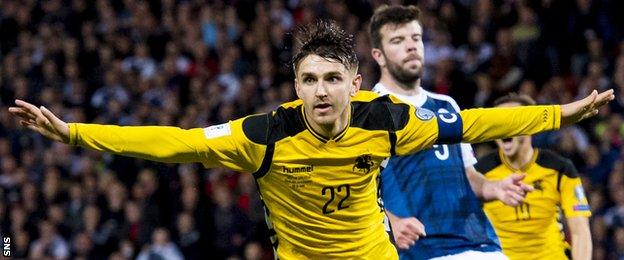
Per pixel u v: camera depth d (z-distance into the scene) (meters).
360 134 7.10
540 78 20.30
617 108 18.75
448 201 8.81
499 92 19.58
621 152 17.62
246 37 21.75
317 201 7.21
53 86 22.27
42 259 18.05
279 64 20.78
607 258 15.87
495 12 21.39
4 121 21.08
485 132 7.16
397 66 8.92
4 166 19.80
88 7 23.89
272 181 7.20
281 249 7.52
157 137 6.76
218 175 18.41
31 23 24.02
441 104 9.03
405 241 8.41
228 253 17.14
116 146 6.68
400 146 7.18
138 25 23.16
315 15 22.05
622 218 16.20
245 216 17.33
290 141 7.04
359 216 7.32
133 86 21.70
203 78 21.58
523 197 8.63
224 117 19.73
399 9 8.96
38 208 18.73
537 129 7.12
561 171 10.15
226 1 23.39
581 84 19.61
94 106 21.83
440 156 8.84
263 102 20.00
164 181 18.11
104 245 17.89
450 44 21.38
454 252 8.75
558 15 20.83
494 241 8.96
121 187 18.28
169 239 17.34
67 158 19.97
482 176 8.97
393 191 8.75
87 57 22.86
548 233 10.12
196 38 22.48
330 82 6.86
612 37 20.94
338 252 7.39
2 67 22.80
